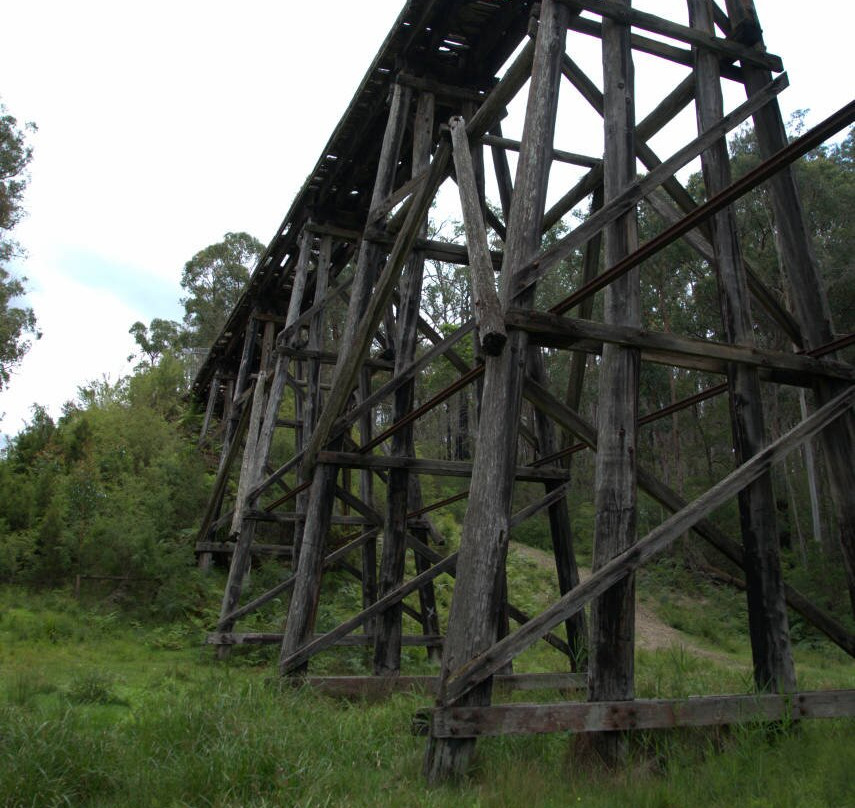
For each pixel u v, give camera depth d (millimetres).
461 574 4176
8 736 3885
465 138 5906
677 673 5324
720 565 21609
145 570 11625
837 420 4934
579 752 4051
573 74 5508
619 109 4973
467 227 5090
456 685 3930
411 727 4402
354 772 4012
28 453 15859
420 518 9617
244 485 11062
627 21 5168
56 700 5781
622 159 4891
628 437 4398
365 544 10109
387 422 31641
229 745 3932
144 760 3920
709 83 5414
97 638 9781
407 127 9070
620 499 4312
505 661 3955
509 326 4355
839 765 3662
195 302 38875
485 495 4195
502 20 7613
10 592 11039
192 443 19438
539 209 4660
